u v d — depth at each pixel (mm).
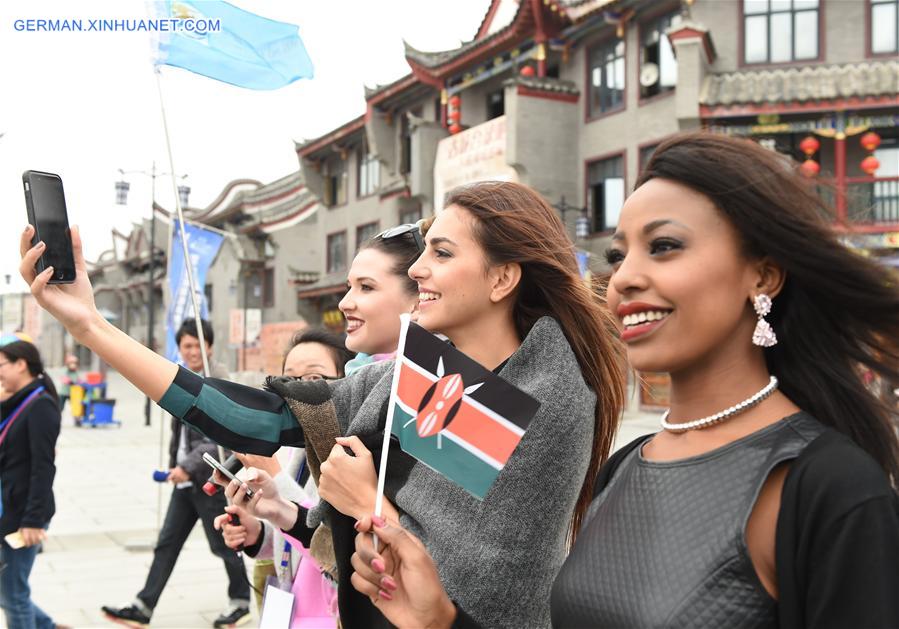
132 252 45250
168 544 5117
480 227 1842
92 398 19703
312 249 31172
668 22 17031
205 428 1856
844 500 1089
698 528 1193
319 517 1866
